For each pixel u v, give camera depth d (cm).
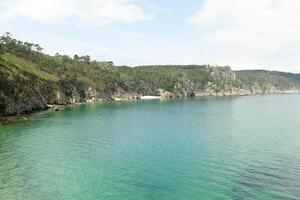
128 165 5869
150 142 8069
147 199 4281
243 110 18400
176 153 6831
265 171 5491
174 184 4853
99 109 17675
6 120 11231
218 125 11525
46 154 6600
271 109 19312
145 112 16362
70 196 4353
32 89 15062
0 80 12238
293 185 4781
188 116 14625
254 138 8769
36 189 4584
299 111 17900
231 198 4306
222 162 6081
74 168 5644
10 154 6525
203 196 4378
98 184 4828
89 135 8988
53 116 13388
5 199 4194
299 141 8325
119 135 9088
